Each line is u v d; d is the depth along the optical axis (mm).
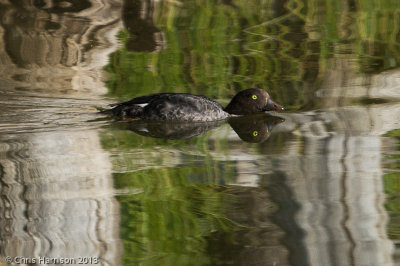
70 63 17281
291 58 17859
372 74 16484
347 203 8859
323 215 8484
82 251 7500
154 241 7801
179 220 8352
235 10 22422
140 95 15055
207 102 14062
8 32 19656
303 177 9938
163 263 7230
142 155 11125
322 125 12875
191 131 13016
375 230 8039
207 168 10422
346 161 10625
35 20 20750
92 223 8242
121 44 18953
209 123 13773
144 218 8383
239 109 14273
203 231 8031
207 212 8609
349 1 23562
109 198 9039
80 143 11727
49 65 17125
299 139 12047
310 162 10656
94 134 12430
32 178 9789
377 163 10469
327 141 11789
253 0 23500
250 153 11258
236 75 16531
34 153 11047
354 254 7414
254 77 16391
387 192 9234
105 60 17609
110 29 20203
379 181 9664
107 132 12641
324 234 7945
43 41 18953
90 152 11203
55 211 8602
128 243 7738
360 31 20406
